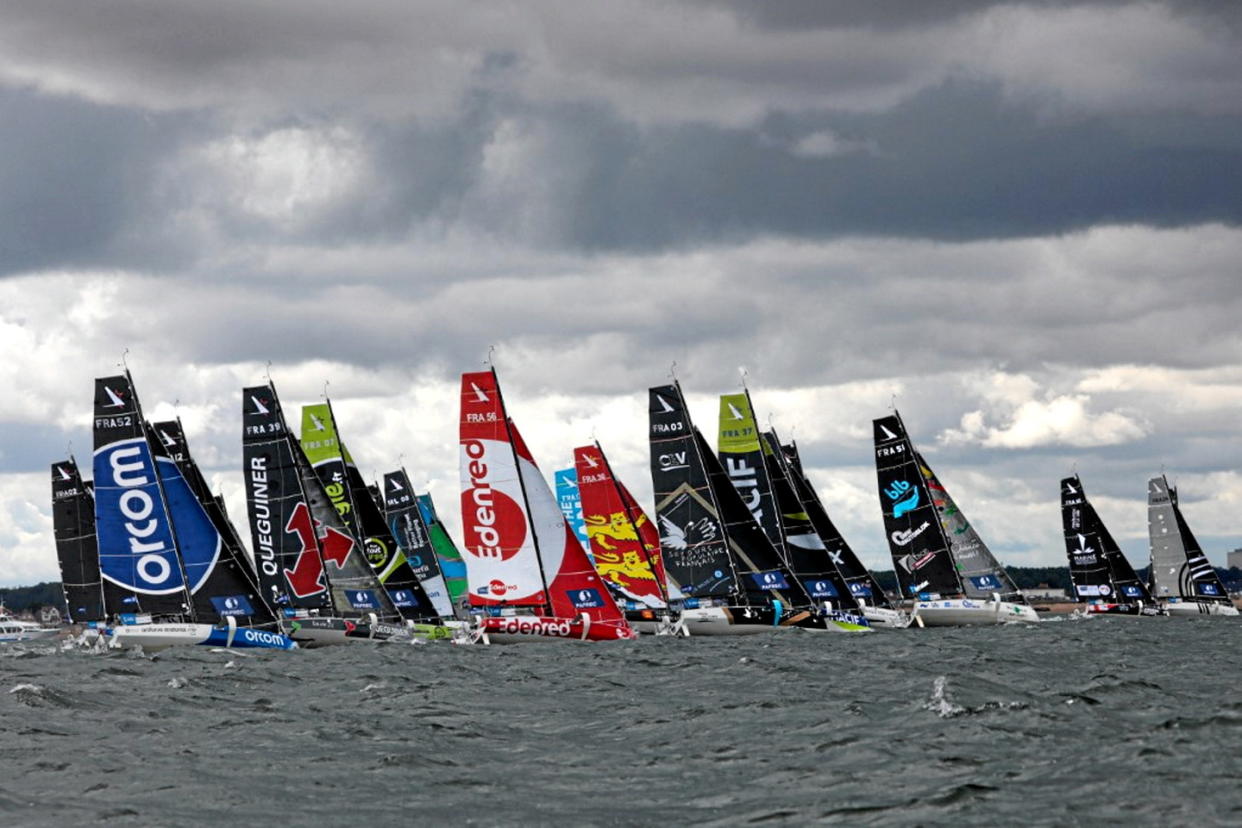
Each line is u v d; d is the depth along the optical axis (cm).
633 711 13350
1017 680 15038
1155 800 8438
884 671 16662
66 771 9969
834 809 8544
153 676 16538
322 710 13412
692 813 8650
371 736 11700
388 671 17700
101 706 13362
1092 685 13625
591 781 9719
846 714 12388
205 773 9956
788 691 14638
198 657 19975
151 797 9144
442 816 8650
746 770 9962
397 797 9200
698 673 17225
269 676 16725
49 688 14088
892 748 10456
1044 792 8744
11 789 9344
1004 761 9781
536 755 10806
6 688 14800
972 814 8256
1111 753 9900
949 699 12594
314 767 10231
